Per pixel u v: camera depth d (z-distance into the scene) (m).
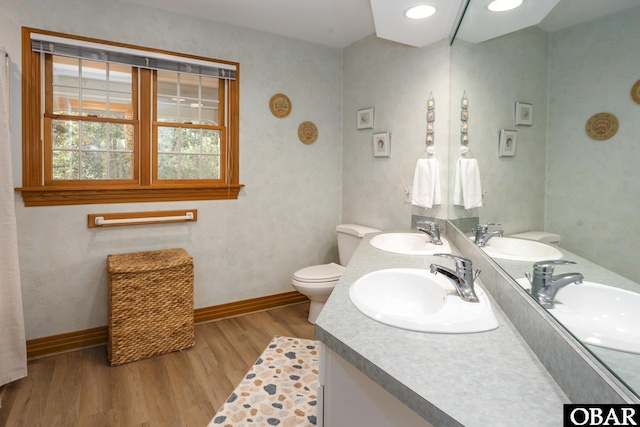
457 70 2.08
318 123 3.35
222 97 2.92
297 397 1.97
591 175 0.66
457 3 1.83
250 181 3.05
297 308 3.29
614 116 0.59
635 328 0.50
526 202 0.95
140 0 2.49
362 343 0.86
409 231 2.61
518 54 1.04
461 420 0.59
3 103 1.92
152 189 2.64
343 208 3.51
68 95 2.40
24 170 2.26
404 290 1.43
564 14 0.75
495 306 1.12
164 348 2.43
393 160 2.87
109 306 2.34
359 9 2.61
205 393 2.00
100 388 2.03
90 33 2.39
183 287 2.48
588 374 0.57
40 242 2.34
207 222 2.90
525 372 0.73
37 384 2.06
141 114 2.61
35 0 2.23
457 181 2.04
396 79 2.80
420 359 0.78
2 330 1.99
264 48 3.03
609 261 0.59
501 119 1.22
